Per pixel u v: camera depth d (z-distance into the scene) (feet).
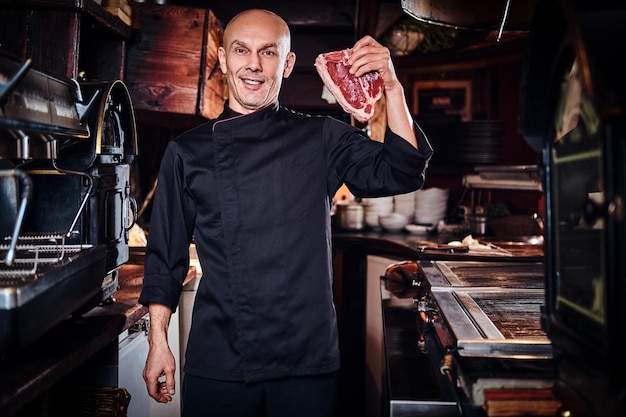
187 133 7.62
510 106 19.13
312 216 7.22
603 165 3.63
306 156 7.30
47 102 6.15
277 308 7.02
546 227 4.73
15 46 9.10
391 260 14.66
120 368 8.38
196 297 7.40
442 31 15.65
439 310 6.38
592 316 3.92
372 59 6.74
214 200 7.26
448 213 18.48
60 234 7.43
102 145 7.93
